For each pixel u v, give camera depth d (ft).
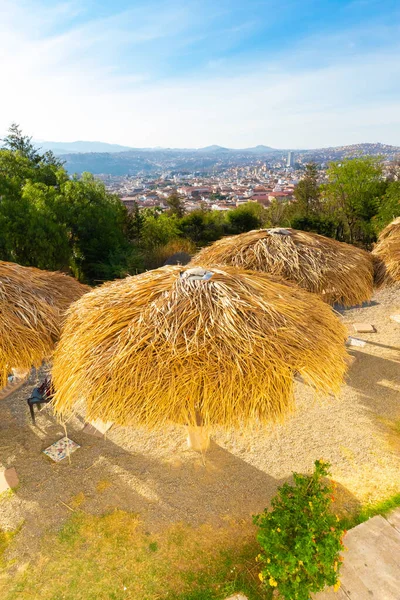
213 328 10.43
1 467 15.44
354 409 18.48
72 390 10.77
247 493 13.91
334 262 18.16
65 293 16.94
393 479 14.21
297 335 10.95
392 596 10.23
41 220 38.91
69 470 15.23
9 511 13.35
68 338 12.51
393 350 24.20
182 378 9.41
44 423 18.12
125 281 14.26
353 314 30.32
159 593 10.68
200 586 10.81
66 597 10.64
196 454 15.90
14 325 13.32
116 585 10.93
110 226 50.42
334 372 11.21
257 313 11.14
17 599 10.59
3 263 16.67
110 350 10.60
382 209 68.85
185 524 12.77
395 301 32.48
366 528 12.20
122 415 9.78
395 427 17.19
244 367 9.70
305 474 14.62
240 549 11.84
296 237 19.25
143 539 12.29
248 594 10.52
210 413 9.37
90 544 12.16
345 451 15.79
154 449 16.28
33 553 11.90
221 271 13.28
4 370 12.92
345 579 10.66
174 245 54.39
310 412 18.37
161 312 11.13
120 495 13.99
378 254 21.30
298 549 9.79
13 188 45.01
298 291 13.88
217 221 92.02
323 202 102.68
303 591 9.73
